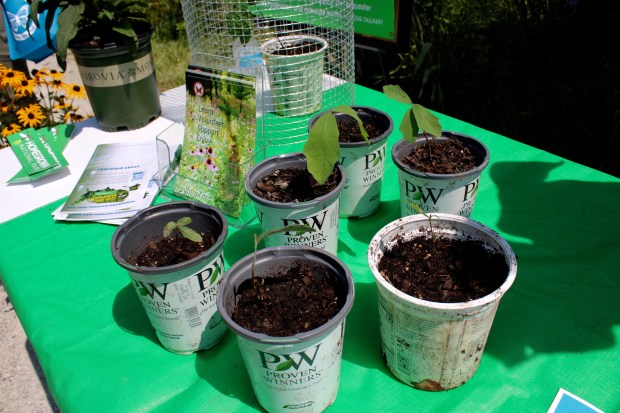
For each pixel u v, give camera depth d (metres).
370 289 1.17
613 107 2.13
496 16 2.49
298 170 1.20
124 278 1.24
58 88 2.27
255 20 1.81
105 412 0.92
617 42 2.29
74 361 1.02
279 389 0.83
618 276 1.13
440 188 1.12
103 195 1.49
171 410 0.92
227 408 0.92
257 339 0.73
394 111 1.90
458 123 1.75
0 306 1.97
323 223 1.08
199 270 0.92
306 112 1.82
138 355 1.04
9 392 1.65
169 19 3.94
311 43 1.86
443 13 2.54
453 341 0.83
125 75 1.72
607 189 1.41
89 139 1.82
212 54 1.66
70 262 1.29
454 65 2.51
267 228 1.10
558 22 2.39
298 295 0.88
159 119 1.93
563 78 2.34
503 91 2.43
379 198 1.40
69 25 1.54
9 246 1.35
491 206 1.39
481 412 0.88
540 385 0.92
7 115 2.22
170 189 1.51
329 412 0.91
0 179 1.63
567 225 1.30
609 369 0.94
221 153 1.38
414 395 0.92
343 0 1.69
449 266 0.94
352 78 1.89
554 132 2.27
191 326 0.98
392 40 1.89
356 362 1.00
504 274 0.89
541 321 1.04
